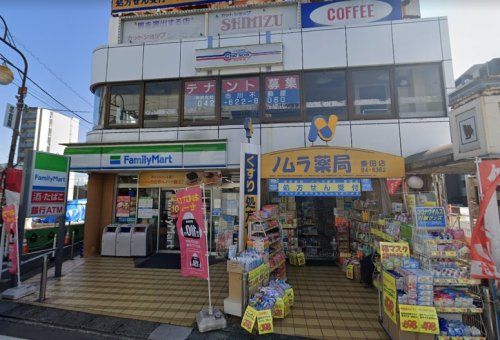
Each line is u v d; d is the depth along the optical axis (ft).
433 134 24.17
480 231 10.93
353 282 20.45
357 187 19.43
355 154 19.71
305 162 19.93
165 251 28.81
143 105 28.22
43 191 20.15
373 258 19.74
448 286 12.21
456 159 12.78
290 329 13.65
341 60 25.84
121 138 27.86
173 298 17.40
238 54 26.73
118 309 15.78
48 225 43.68
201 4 29.35
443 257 12.55
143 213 29.07
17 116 24.62
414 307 11.37
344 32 26.07
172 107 27.96
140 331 13.47
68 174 22.15
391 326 12.47
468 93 11.87
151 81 28.37
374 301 17.04
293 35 26.68
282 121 26.11
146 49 28.53
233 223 27.61
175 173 28.66
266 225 18.74
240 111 26.94
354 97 25.67
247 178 18.83
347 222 25.46
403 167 19.17
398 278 12.20
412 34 25.30
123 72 28.58
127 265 24.70
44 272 17.20
